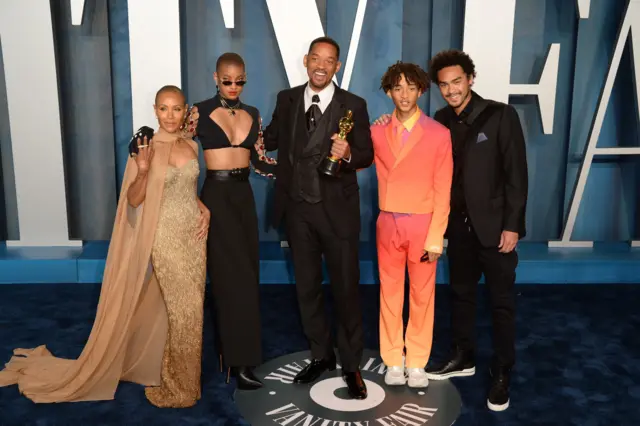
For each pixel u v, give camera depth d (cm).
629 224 518
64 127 487
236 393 295
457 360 312
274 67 485
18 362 318
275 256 475
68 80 480
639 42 468
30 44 458
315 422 267
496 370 291
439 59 270
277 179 288
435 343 357
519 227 268
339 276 280
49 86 465
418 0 483
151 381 302
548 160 504
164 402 282
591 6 483
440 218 270
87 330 370
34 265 457
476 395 293
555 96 489
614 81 493
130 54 452
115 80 484
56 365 312
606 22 486
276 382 306
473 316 308
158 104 267
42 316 393
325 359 308
